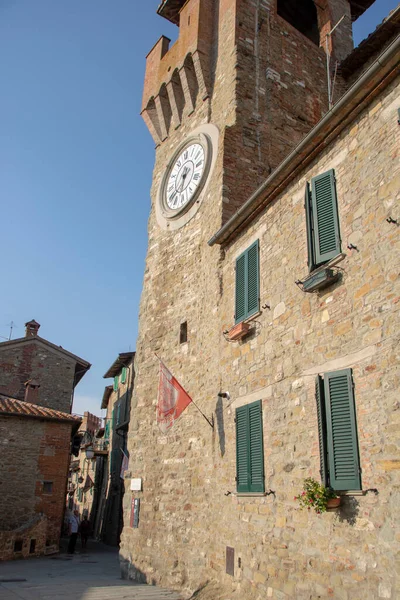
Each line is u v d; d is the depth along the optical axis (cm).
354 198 900
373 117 898
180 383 1529
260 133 1717
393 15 1365
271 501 973
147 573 1421
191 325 1553
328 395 852
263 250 1183
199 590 1166
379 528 714
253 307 1164
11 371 3322
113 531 3030
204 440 1329
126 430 3062
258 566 976
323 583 796
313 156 1045
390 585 680
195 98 1970
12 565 1839
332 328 891
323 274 902
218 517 1183
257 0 1966
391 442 724
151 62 2272
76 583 1373
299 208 1067
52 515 2288
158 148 2147
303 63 1995
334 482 800
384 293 794
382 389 758
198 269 1589
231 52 1808
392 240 798
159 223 1927
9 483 2253
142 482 1577
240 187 1581
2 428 2320
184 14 2114
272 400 1030
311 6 2328
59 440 2412
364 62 1791
